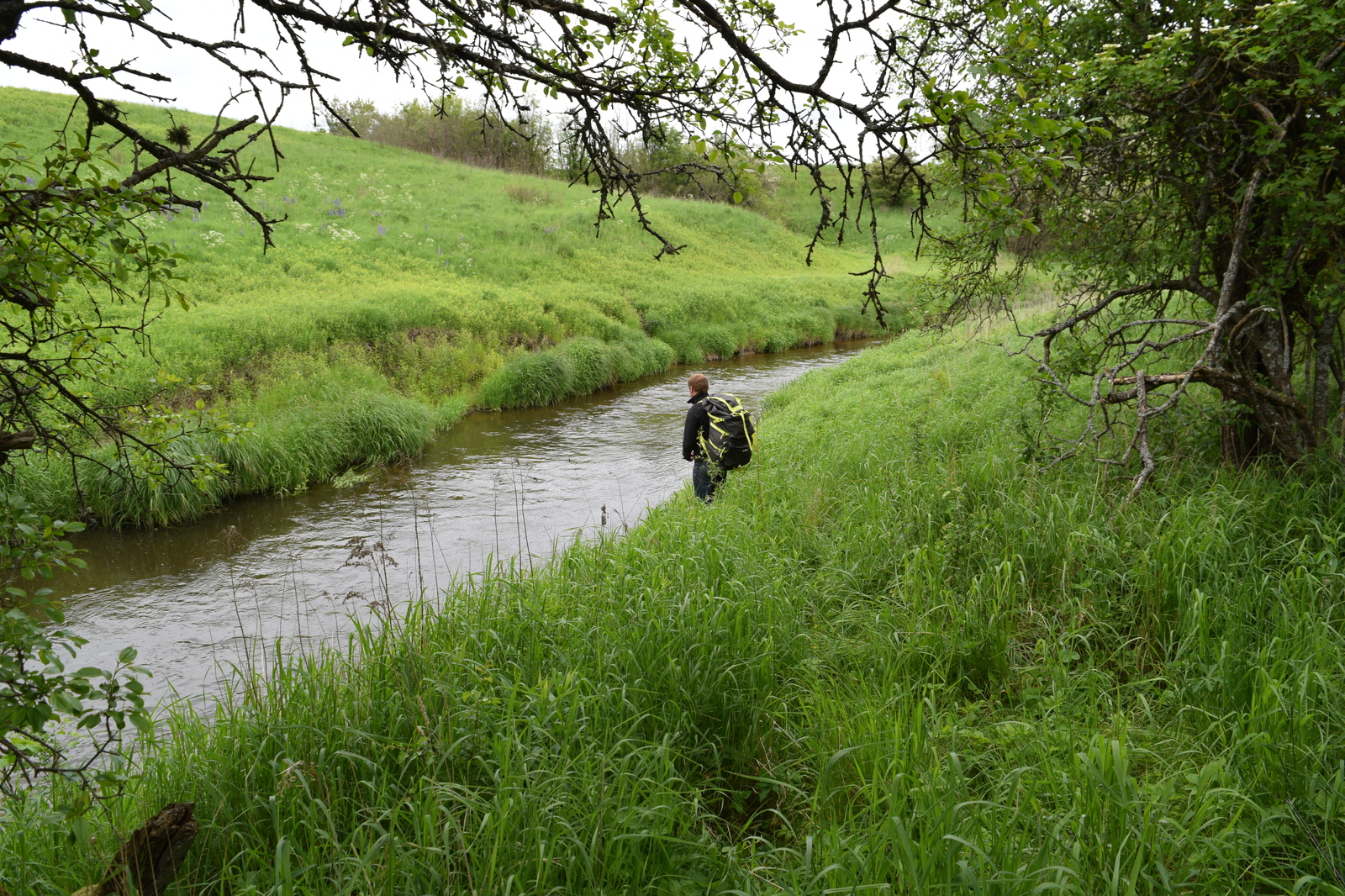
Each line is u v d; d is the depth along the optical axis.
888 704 3.60
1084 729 3.41
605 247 31.61
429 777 3.07
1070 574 4.60
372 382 14.72
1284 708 3.03
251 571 7.79
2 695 1.78
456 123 38.12
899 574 5.09
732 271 34.41
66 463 8.88
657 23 2.99
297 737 3.46
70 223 2.00
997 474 5.95
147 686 5.51
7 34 2.06
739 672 4.07
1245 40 4.10
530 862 2.76
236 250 21.00
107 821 3.14
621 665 4.08
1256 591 3.99
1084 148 5.14
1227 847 2.58
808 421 10.54
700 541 5.41
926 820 2.75
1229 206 5.10
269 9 2.51
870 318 30.27
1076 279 6.34
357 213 28.00
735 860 2.96
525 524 9.11
